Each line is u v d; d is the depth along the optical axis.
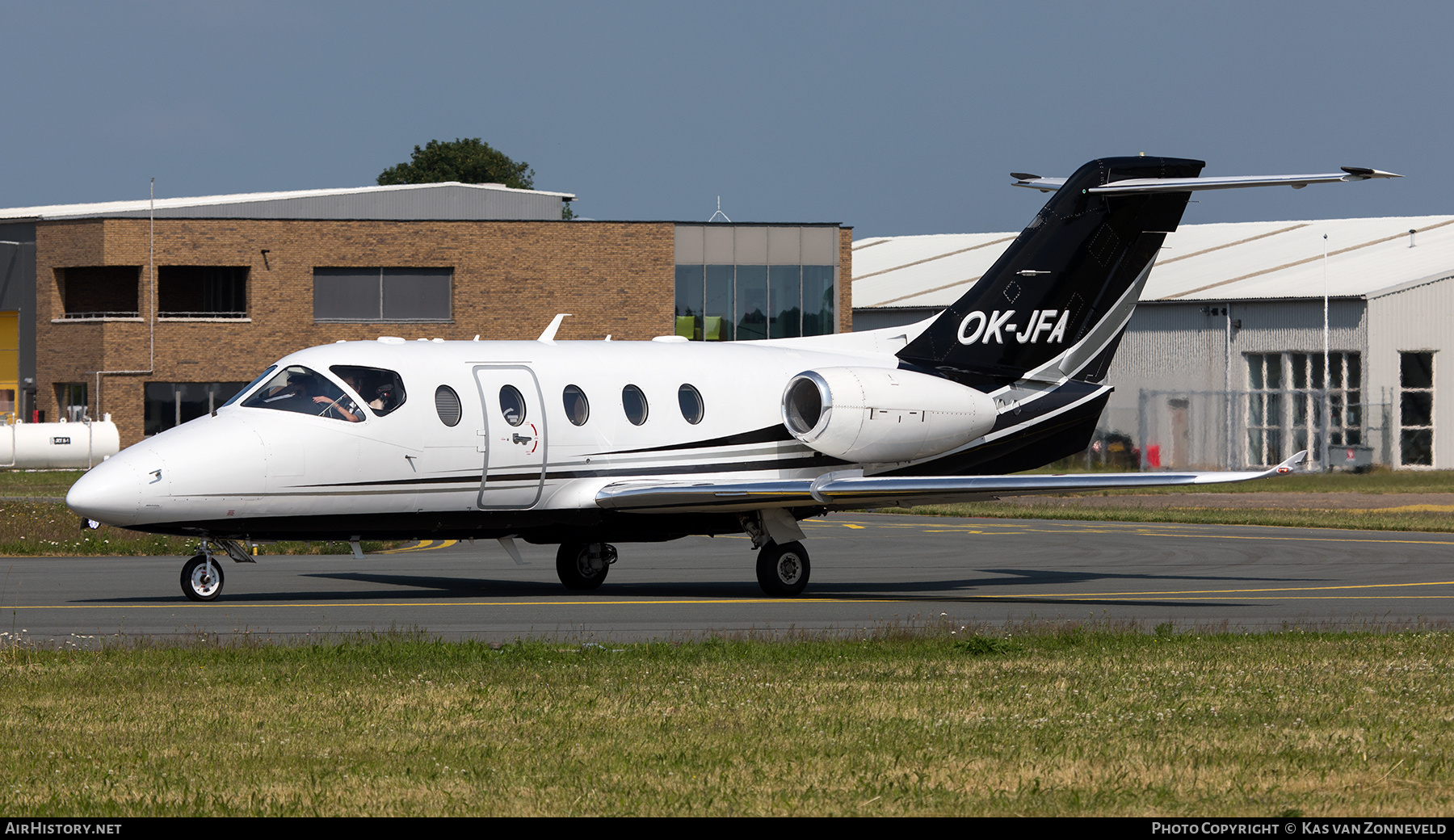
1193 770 34.34
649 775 33.53
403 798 31.47
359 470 71.69
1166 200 87.94
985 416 85.12
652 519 79.69
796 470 82.81
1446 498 193.12
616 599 75.81
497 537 77.94
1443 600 77.38
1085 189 86.12
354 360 73.31
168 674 47.09
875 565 99.31
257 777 33.31
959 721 40.06
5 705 41.72
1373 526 139.00
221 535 70.88
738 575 92.00
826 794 31.94
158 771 33.91
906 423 82.06
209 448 69.19
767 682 46.28
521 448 75.44
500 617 66.38
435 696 43.41
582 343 80.94
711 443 80.56
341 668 48.34
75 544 105.06
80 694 43.59
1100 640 56.72
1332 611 71.56
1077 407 88.12
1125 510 166.38
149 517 68.19
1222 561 102.75
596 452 77.62
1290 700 43.75
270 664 49.31
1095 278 87.69
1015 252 86.31
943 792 32.12
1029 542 121.31
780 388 83.12
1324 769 34.50
